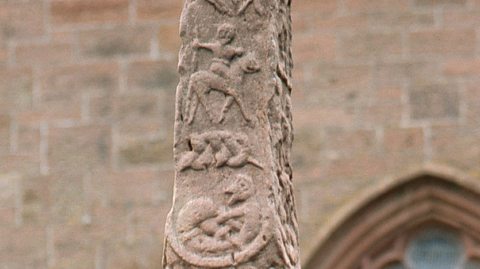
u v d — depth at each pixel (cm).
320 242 1431
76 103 1477
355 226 1441
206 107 731
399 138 1438
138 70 1476
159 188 1456
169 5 1482
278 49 740
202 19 737
